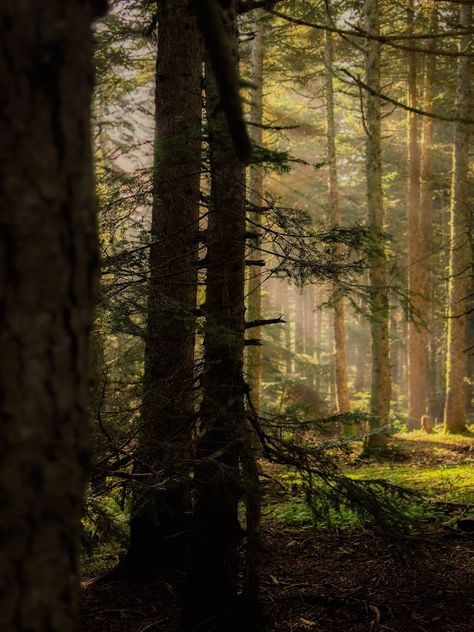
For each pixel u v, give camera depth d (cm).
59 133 159
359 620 470
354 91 2264
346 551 618
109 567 646
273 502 823
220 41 173
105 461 391
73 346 163
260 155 426
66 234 161
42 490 157
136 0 629
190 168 602
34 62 154
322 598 504
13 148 153
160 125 618
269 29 1722
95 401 419
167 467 400
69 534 164
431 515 709
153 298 465
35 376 156
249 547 406
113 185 505
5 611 152
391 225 3095
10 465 153
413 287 2189
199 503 444
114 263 468
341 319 1875
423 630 444
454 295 1819
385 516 430
